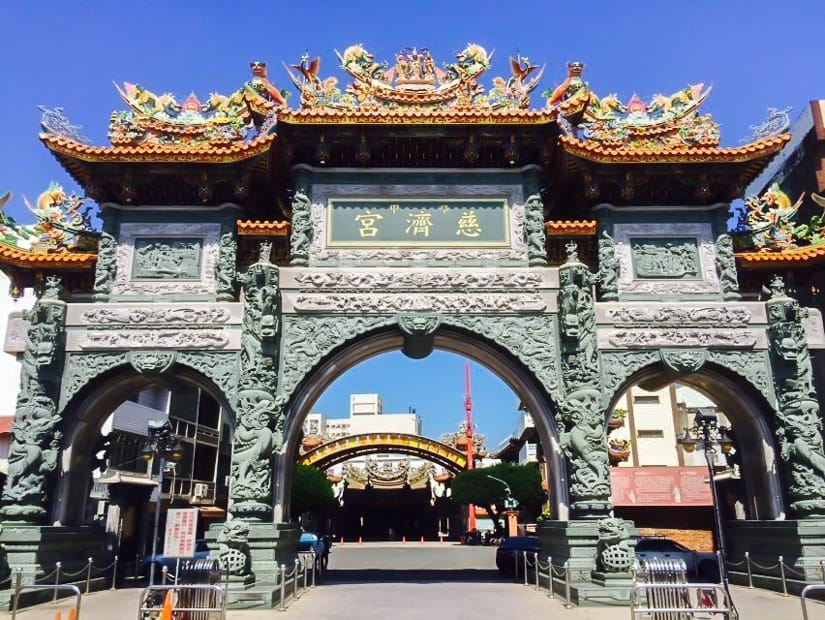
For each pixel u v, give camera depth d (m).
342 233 19.94
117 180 19.95
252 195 21.23
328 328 18.98
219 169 19.80
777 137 19.28
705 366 19.17
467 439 64.56
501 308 19.19
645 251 20.44
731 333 19.22
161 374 18.69
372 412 124.75
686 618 12.04
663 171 19.95
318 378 19.03
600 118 21.12
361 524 79.94
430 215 20.16
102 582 19.47
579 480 17.41
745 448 20.03
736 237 21.52
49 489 18.17
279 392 18.48
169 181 20.23
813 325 19.61
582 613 14.45
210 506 40.84
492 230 20.05
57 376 18.56
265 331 18.23
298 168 20.20
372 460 78.69
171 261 20.14
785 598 16.72
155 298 19.70
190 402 39.81
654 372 19.52
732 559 20.38
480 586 19.73
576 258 19.22
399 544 67.88
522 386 19.33
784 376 18.72
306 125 19.41
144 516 23.80
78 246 21.05
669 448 50.06
